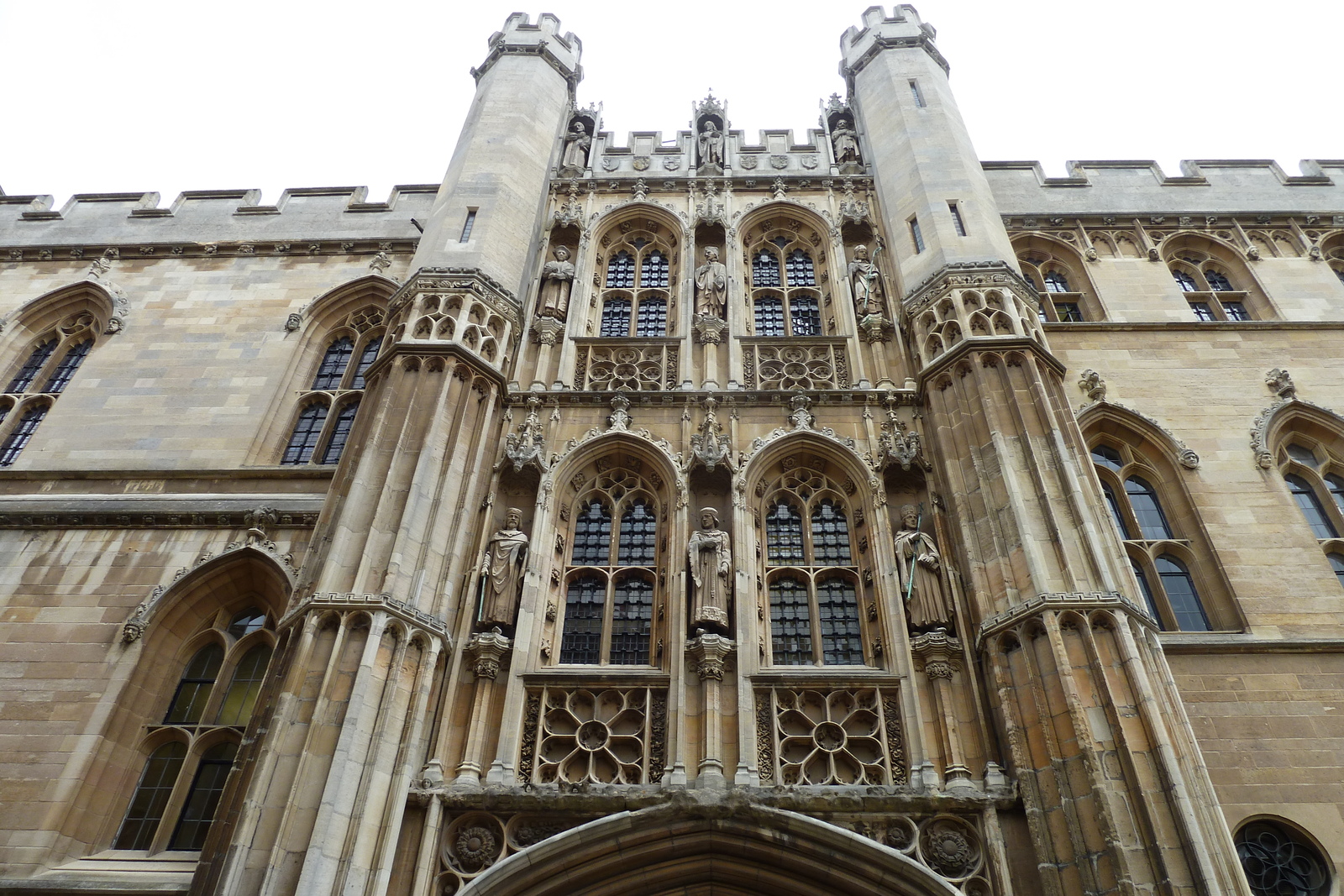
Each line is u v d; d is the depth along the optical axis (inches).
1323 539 684.1
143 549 676.7
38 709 594.6
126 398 807.1
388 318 738.2
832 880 470.9
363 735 474.0
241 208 1007.0
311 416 817.5
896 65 1001.5
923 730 518.3
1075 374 768.9
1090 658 483.5
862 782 507.2
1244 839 522.3
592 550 646.5
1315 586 633.0
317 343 875.4
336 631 505.4
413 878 460.8
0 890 508.4
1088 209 954.1
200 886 434.9
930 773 496.1
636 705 544.7
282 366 836.6
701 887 489.7
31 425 834.2
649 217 920.9
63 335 909.8
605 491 674.8
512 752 518.6
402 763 482.6
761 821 478.0
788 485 674.2
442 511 585.3
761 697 543.2
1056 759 463.2
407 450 607.8
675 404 707.4
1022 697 494.9
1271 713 565.9
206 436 776.3
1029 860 459.2
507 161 866.1
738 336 773.9
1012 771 482.0
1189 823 421.7
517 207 832.9
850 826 478.3
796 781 513.3
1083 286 886.4
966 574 570.6
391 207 995.9
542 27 1072.8
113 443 770.2
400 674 506.0
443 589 561.3
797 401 698.8
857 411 694.5
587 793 490.3
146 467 749.9
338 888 426.3
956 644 542.9
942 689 527.5
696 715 533.6
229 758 590.9
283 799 445.4
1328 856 508.4
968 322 681.0
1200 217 937.5
